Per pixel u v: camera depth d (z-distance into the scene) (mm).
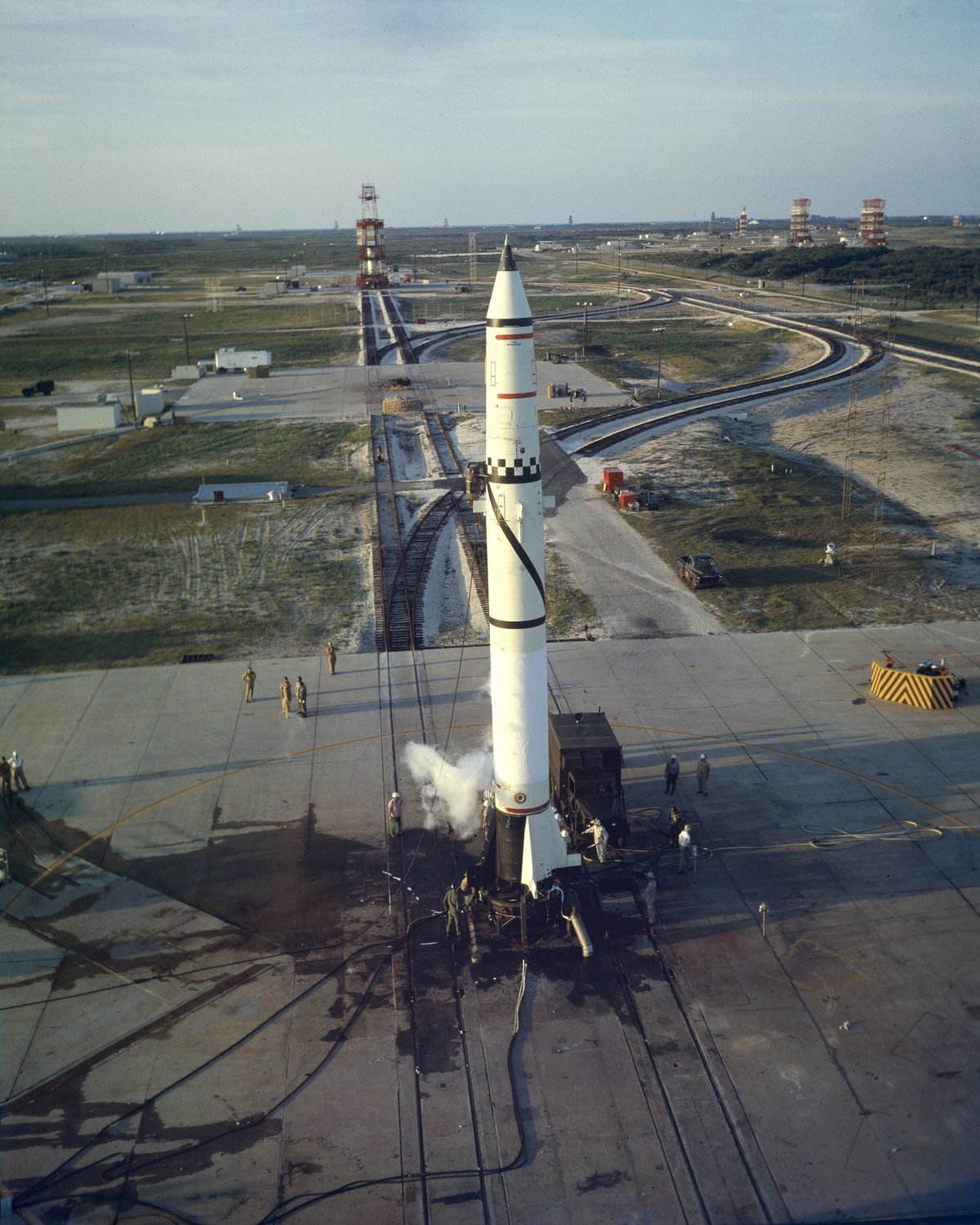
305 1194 17734
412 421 90938
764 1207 17344
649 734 34000
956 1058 20422
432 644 42969
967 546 53594
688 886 26172
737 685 37625
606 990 22672
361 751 33531
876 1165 18094
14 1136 19016
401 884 26688
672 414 88875
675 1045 21016
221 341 148250
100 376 121812
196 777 31984
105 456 81125
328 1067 20656
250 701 37344
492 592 24203
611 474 64812
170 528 61250
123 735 34844
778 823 28766
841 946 23828
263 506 65562
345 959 23859
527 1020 21844
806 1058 20531
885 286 189375
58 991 22812
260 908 25734
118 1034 21516
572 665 39688
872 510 60281
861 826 28547
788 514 59688
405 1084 20188
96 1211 17422
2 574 53312
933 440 77125
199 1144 18812
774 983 22688
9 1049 21062
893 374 102688
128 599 49125
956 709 35469
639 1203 17484
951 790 30266
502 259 23016
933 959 23297
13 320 175375
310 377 116938
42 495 69625
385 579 50844
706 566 48562
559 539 56406
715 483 67000
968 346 118750
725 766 31906
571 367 117125
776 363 116125
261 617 46062
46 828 29266
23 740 34594
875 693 36531
